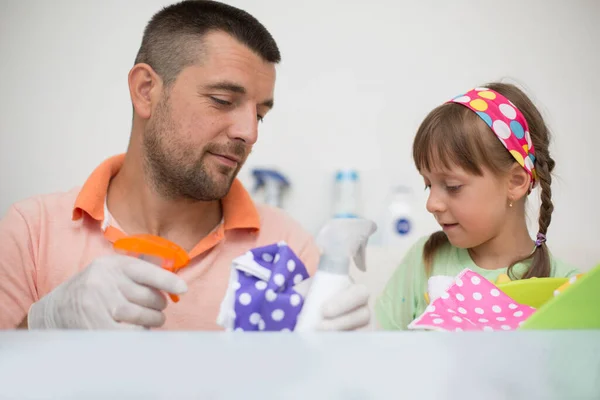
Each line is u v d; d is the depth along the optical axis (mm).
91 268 644
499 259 958
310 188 1587
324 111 1605
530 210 1405
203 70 859
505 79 1563
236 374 259
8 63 1538
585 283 377
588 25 1635
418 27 1618
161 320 624
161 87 897
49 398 243
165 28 913
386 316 1017
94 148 1562
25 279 906
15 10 1539
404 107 1617
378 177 1601
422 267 1012
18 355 270
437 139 918
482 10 1623
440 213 930
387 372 266
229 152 886
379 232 1557
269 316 576
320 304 534
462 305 647
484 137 906
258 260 631
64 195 998
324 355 278
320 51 1605
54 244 925
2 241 912
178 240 970
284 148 1594
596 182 1633
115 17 1565
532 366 278
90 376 255
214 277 952
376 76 1616
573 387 272
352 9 1611
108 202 983
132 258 642
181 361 268
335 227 553
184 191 919
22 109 1541
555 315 389
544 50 1631
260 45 902
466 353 285
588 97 1638
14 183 1538
